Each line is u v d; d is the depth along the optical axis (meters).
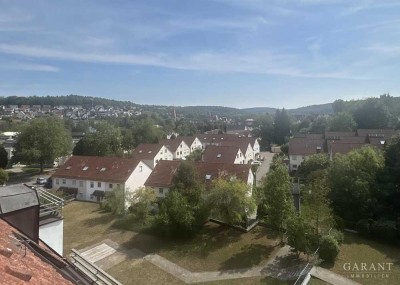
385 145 43.19
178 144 82.62
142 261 28.19
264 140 113.88
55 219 11.69
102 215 40.28
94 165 50.81
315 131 106.88
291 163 69.56
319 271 25.55
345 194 35.94
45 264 7.42
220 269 26.55
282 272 25.59
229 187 32.50
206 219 34.50
